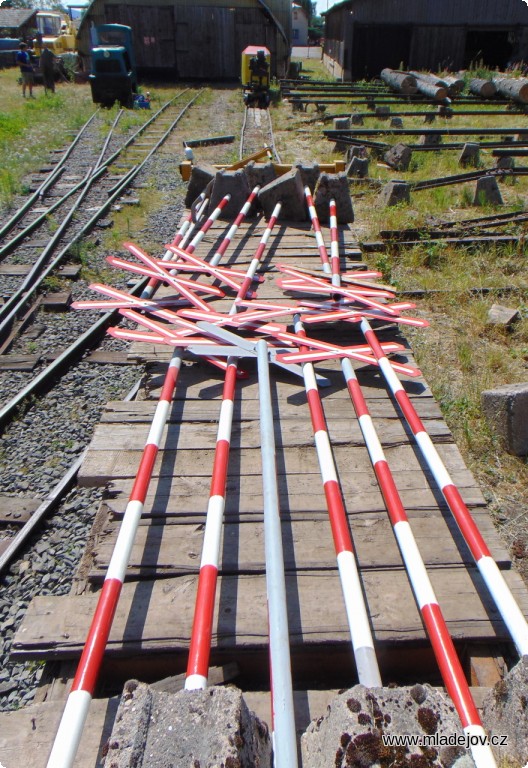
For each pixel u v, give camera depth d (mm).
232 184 7539
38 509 3768
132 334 4383
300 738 2035
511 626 2213
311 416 3479
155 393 4008
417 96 20406
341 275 5488
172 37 27766
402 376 4188
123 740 1636
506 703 1916
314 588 2609
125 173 12406
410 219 8805
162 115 19406
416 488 3139
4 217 9750
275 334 4434
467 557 2738
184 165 9078
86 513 3787
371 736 1628
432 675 2609
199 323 4387
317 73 34312
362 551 2768
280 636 2086
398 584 2617
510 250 7652
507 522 3596
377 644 2416
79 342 5781
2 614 3146
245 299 5281
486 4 25859
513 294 6660
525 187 11094
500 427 4176
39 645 2398
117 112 19219
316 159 13266
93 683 2018
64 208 10078
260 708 2248
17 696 2775
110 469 3291
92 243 8430
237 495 3100
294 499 3064
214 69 28484
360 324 4625
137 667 2482
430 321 6148
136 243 8625
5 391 5203
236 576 2672
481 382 4973
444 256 7535
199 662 2051
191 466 3305
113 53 19766
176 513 2979
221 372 4242
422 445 3170
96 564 2715
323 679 2621
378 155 13094
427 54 26859
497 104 18750
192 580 2645
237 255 6465
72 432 4645
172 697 1742
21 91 24266
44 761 2035
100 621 2219
